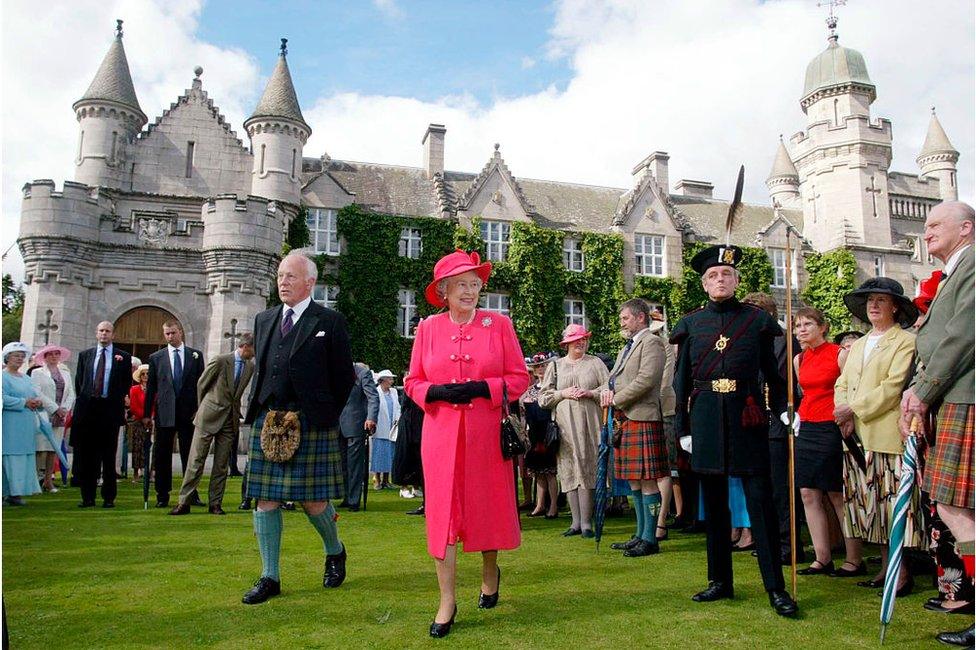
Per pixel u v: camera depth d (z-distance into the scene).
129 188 25.75
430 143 32.78
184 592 4.25
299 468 4.25
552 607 3.98
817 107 38.16
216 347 22.09
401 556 5.45
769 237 34.56
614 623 3.67
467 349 4.09
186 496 7.82
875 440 4.75
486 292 30.12
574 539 6.55
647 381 5.89
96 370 8.53
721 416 4.21
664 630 3.55
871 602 4.21
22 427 8.38
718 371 4.30
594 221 33.09
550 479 8.44
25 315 21.53
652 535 5.76
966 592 3.99
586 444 6.92
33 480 8.51
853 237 34.31
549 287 30.38
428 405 4.05
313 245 28.23
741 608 4.00
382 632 3.50
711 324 4.46
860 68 37.69
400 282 28.55
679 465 7.19
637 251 32.59
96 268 22.22
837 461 5.12
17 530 6.51
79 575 4.68
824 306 34.22
